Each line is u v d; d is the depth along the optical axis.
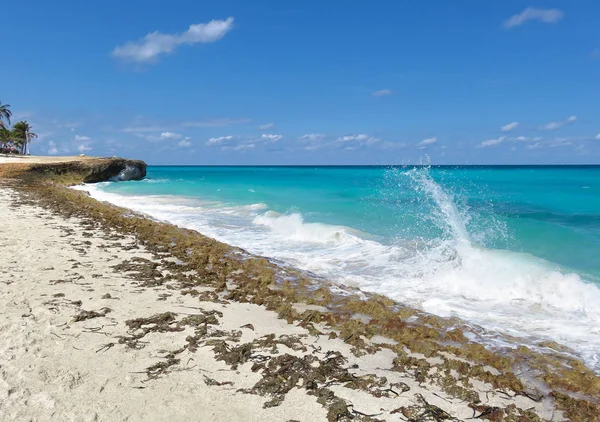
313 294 7.42
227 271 8.78
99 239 11.56
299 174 72.06
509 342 5.75
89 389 4.13
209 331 5.62
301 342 5.42
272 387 4.30
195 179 56.41
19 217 14.77
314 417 3.88
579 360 5.27
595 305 6.95
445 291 7.99
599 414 4.12
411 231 13.49
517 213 17.92
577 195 25.45
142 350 5.00
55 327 5.49
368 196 26.62
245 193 31.20
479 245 11.39
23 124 85.62
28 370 4.39
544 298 7.43
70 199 21.72
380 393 4.31
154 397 4.06
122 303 6.54
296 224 14.77
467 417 4.02
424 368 4.88
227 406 3.98
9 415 3.64
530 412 4.09
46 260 8.87
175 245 11.14
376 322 6.16
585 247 11.19
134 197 28.17
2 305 6.12
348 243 12.12
